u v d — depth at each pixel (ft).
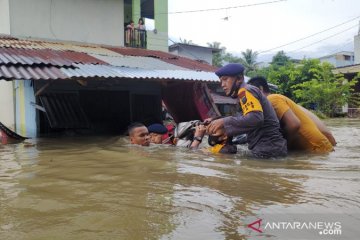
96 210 8.21
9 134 22.07
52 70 23.27
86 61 27.40
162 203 8.63
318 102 85.10
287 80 97.71
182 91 33.94
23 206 8.60
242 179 10.96
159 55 40.42
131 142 19.51
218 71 16.07
